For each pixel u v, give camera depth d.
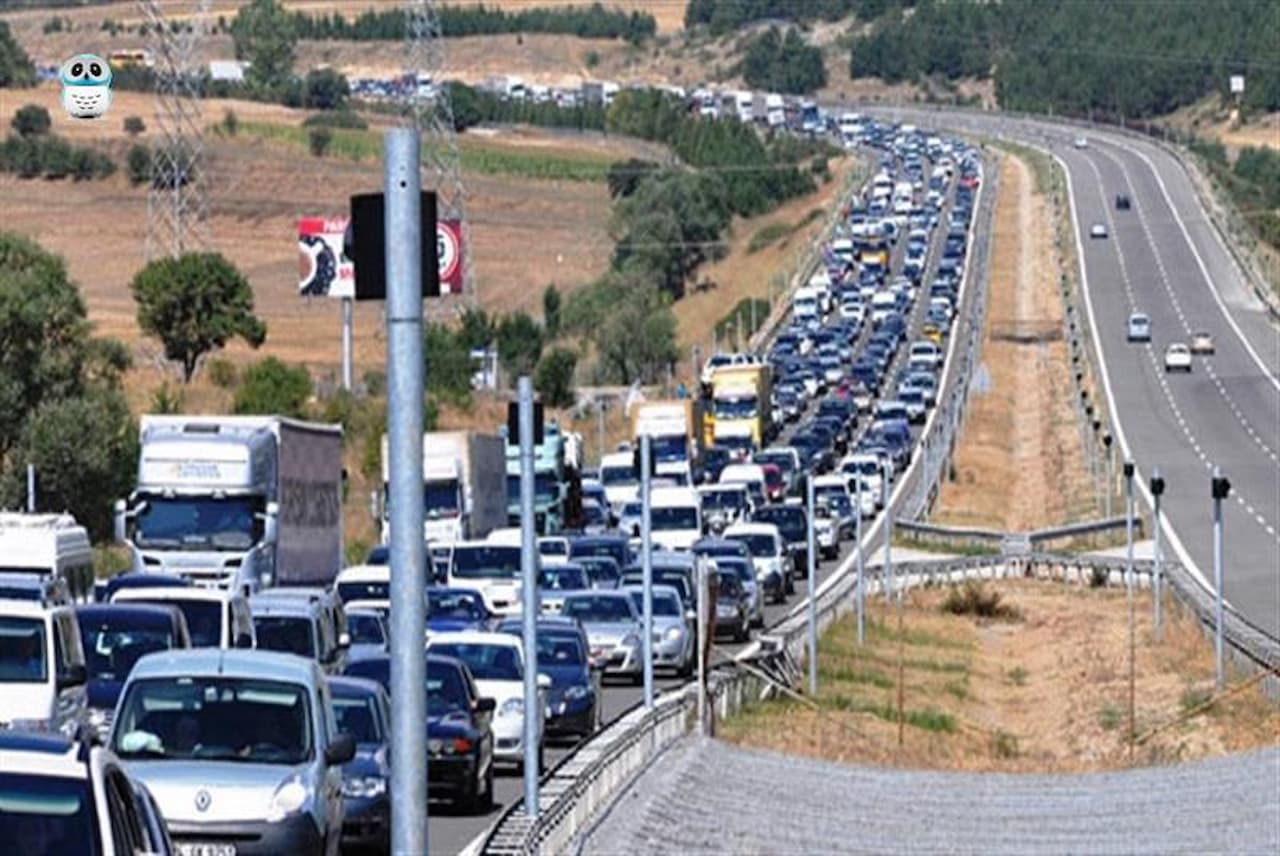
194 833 53.91
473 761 77.31
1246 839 85.38
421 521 30.12
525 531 70.94
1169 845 85.44
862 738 117.06
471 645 92.88
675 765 91.12
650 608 98.31
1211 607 166.75
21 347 188.50
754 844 81.50
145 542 126.75
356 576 129.62
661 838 77.06
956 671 153.38
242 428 129.38
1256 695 133.12
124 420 191.12
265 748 56.38
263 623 90.62
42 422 180.75
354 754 58.97
